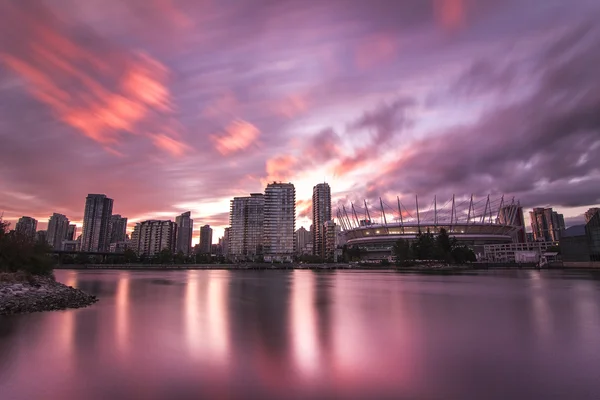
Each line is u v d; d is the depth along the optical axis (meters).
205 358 17.44
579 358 17.06
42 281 51.31
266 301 42.09
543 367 15.75
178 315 31.20
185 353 18.42
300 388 13.45
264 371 15.57
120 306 37.59
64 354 18.28
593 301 38.75
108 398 12.62
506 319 27.75
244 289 61.88
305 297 46.75
